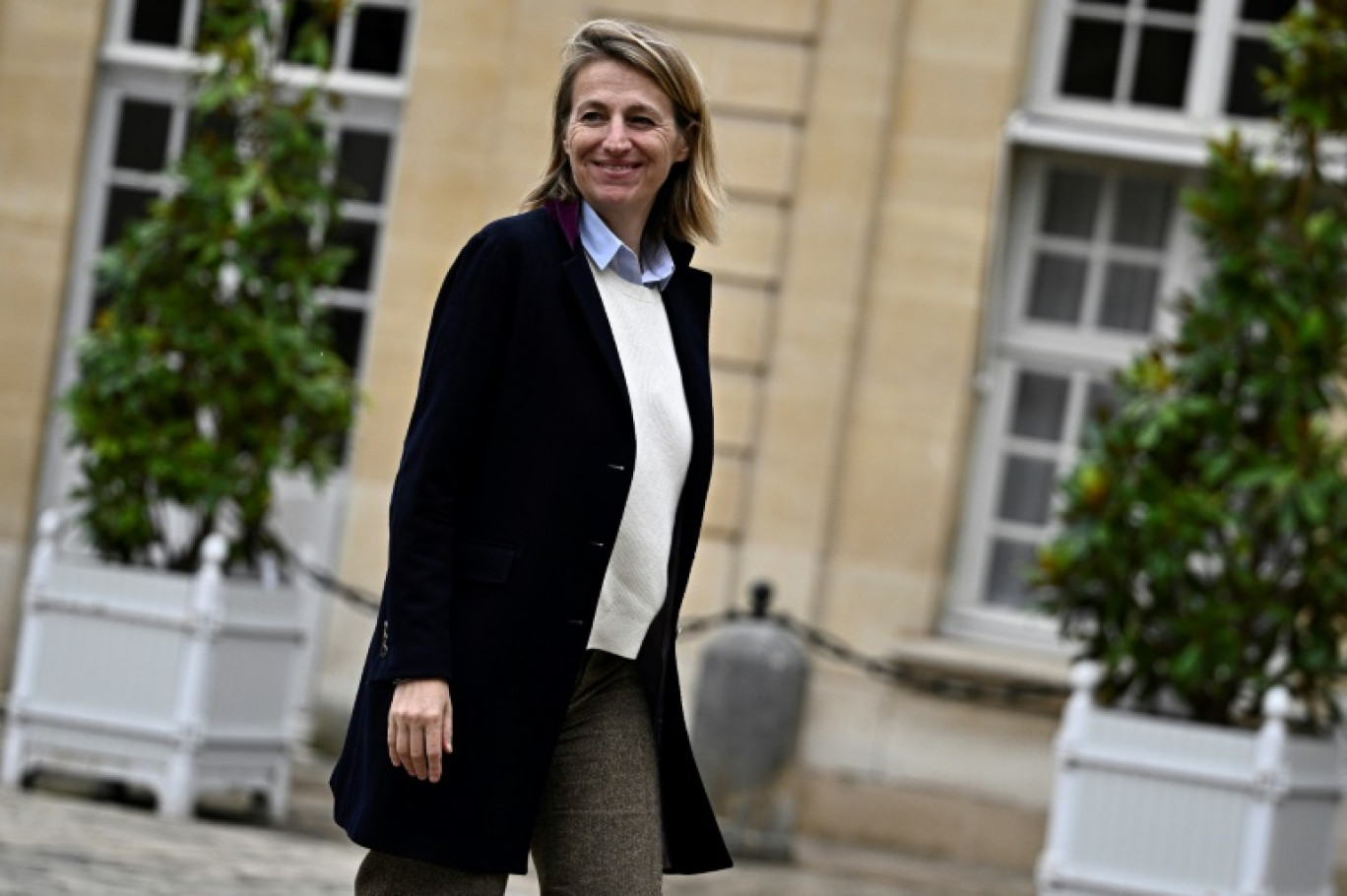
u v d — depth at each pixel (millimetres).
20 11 24922
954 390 23359
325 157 20188
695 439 8508
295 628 19953
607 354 8172
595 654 8328
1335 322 18234
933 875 21766
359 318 24891
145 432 19547
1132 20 23719
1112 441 18531
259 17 20203
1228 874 18141
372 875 8188
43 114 24875
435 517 7977
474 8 24359
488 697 7984
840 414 23438
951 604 23734
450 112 24344
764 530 23500
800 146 23656
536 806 8016
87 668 19469
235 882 15375
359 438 24188
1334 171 22516
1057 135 23438
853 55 23609
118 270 19734
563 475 8078
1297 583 18625
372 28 25000
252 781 19797
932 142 23438
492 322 8070
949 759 23094
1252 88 23609
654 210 8711
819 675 23359
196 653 19203
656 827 8242
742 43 23766
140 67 25078
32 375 24734
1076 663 19453
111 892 14172
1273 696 18125
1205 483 18328
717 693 21469
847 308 23500
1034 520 23812
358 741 8227
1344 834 22031
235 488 19719
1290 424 18078
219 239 19500
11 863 14789
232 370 19625
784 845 21516
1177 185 23750
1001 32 23359
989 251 23344
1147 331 23797
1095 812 18484
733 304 23656
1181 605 18578
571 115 8484
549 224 8297
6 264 24828
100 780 19938
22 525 24609
